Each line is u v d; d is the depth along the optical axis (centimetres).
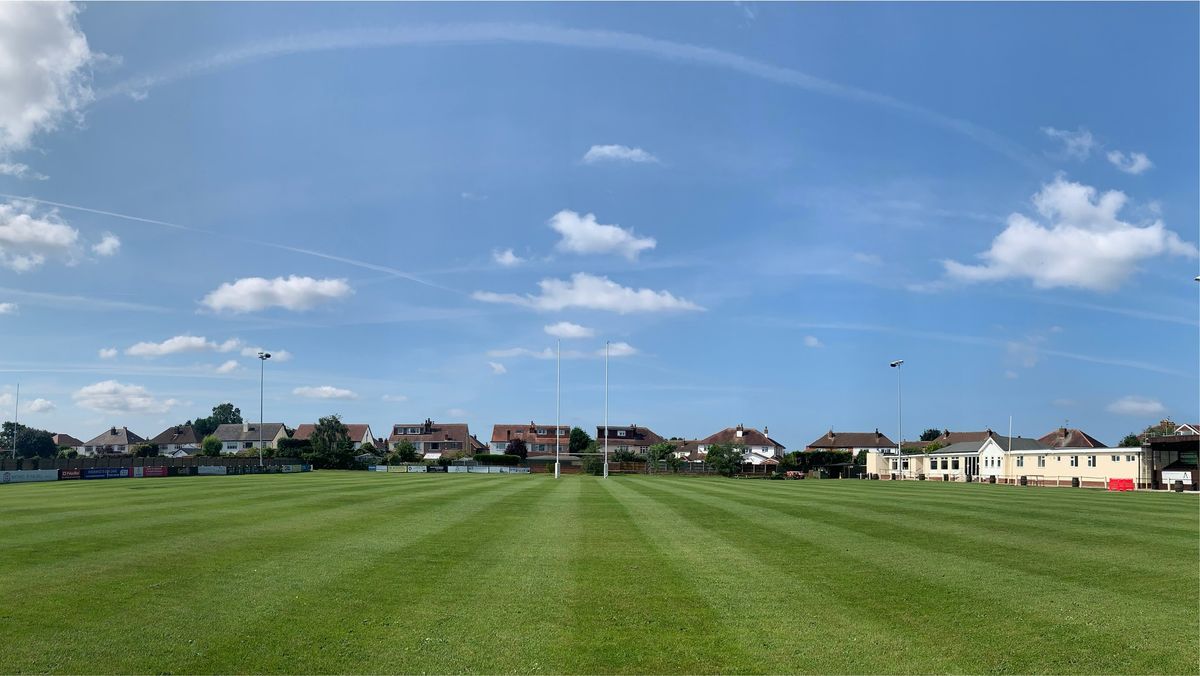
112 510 2858
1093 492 5522
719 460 10244
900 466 10275
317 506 3069
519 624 1142
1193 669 961
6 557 1686
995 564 1688
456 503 3278
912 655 1010
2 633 1080
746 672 941
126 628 1105
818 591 1386
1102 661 991
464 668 947
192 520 2478
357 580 1445
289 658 979
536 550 1847
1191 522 2655
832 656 1004
